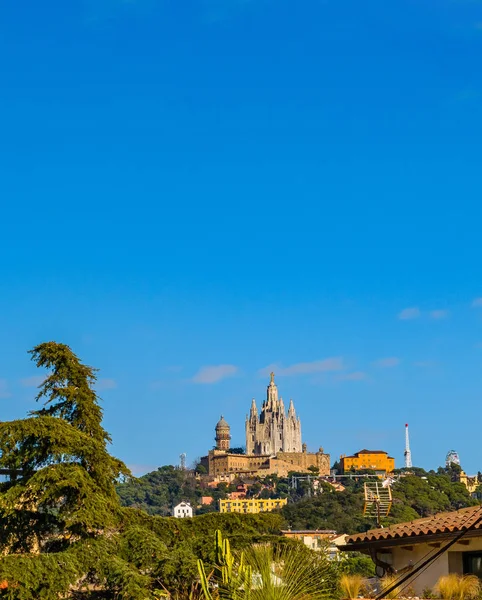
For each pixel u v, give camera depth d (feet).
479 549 76.13
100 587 88.07
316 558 75.66
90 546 86.07
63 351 102.06
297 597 59.11
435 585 76.07
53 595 78.23
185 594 84.33
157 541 90.02
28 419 89.76
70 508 89.40
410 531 79.87
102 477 93.30
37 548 91.09
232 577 59.98
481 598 71.61
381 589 78.79
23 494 89.04
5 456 89.04
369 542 83.41
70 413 100.83
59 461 90.12
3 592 75.41
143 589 81.56
